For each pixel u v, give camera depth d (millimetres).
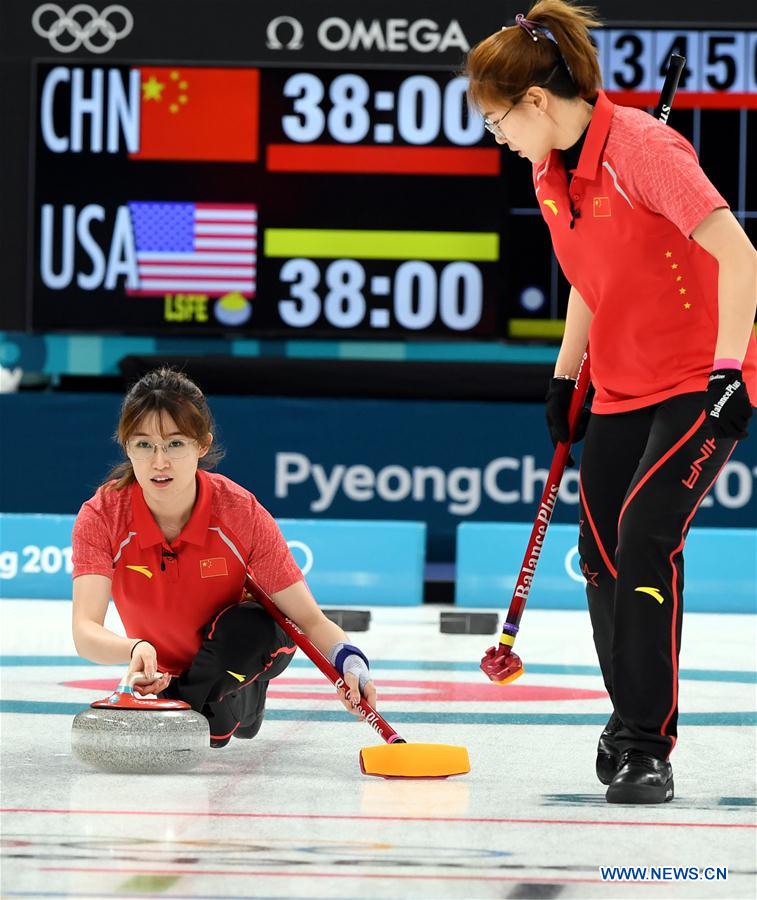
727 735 12758
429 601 28000
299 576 11242
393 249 30531
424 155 30453
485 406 29562
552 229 10438
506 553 26688
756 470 29031
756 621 24891
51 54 31047
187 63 30562
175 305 30859
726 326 9438
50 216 30859
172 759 10336
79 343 31766
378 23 30766
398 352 31469
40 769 10641
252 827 8633
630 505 9938
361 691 11023
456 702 14664
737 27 30188
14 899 6977
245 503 11062
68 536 26906
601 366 10484
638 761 9703
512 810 9273
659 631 9781
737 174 30281
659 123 10000
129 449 10594
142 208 30750
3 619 22859
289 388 30328
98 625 10688
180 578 10914
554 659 18672
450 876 7469
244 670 10891
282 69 30547
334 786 10062
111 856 7863
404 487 29703
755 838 8469
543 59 10039
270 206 30594
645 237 9938
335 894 7086
